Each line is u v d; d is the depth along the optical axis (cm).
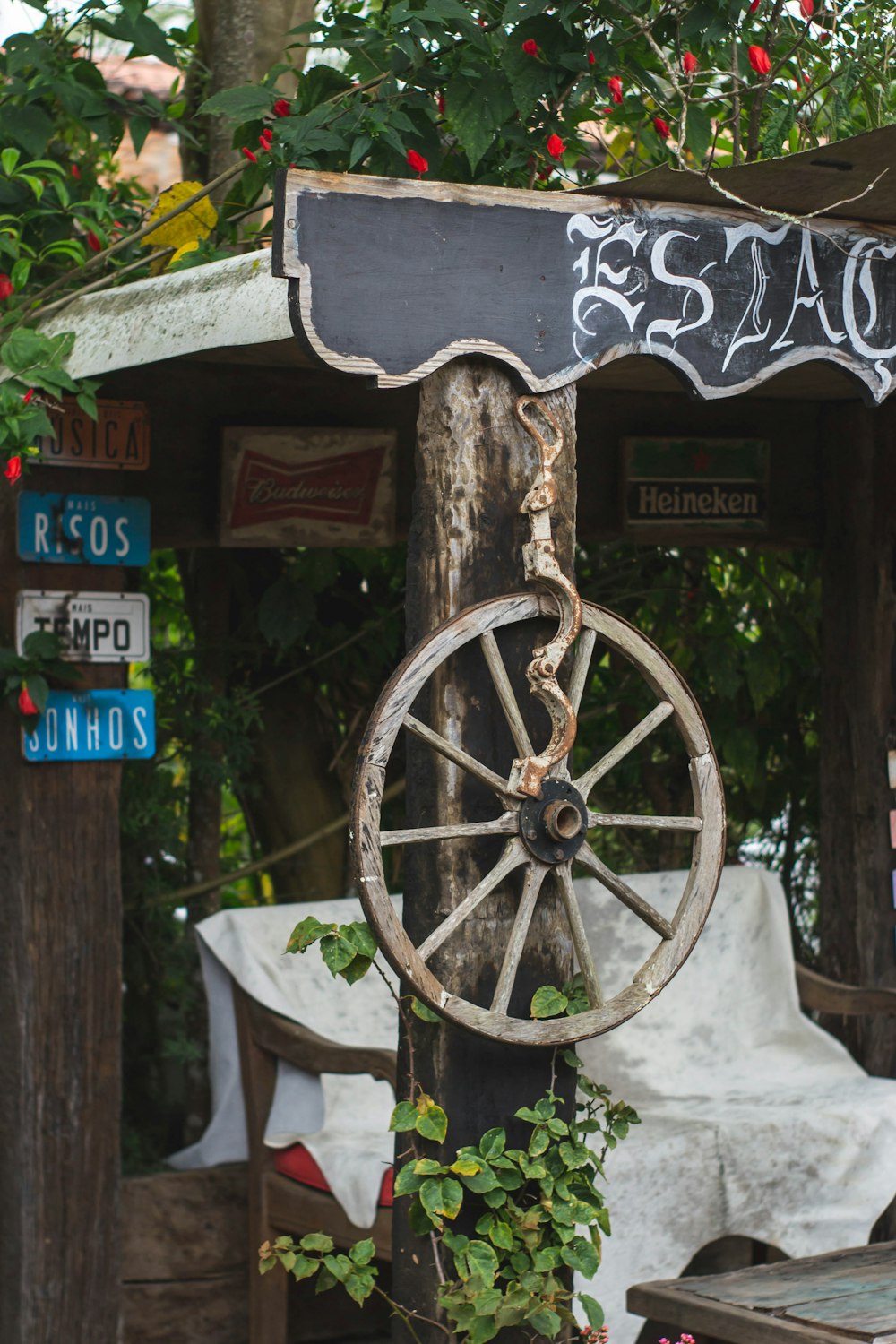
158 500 375
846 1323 282
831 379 412
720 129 365
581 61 303
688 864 521
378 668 478
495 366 256
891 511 441
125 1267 400
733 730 494
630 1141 376
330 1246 277
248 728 466
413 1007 257
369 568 459
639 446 429
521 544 258
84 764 357
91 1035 358
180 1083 467
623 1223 363
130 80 592
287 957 406
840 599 447
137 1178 403
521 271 253
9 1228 354
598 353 260
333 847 480
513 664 258
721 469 438
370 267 241
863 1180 396
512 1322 249
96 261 352
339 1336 425
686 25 312
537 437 254
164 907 454
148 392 372
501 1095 260
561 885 255
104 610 356
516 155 321
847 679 447
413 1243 263
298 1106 395
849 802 447
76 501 352
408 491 404
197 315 287
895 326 288
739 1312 290
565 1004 255
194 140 428
